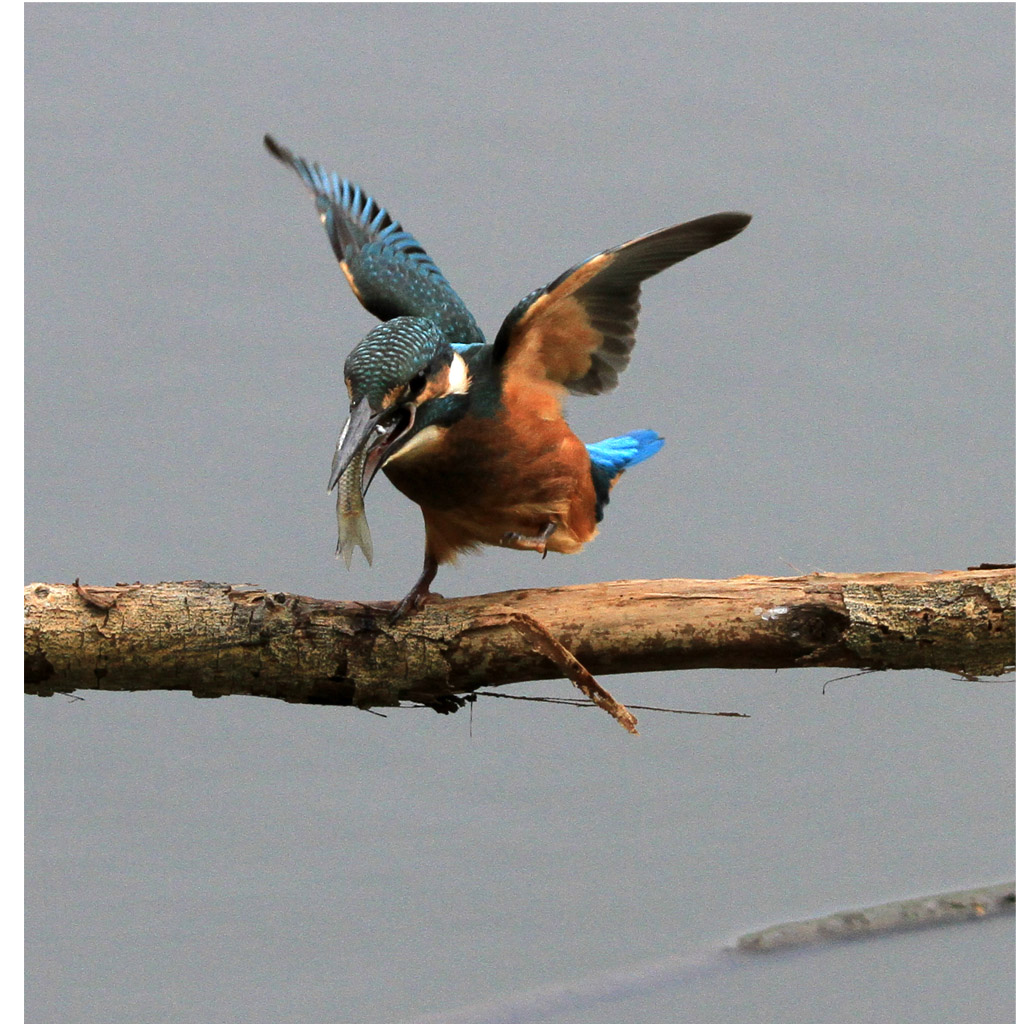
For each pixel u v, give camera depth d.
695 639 8.38
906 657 8.41
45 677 8.68
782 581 8.51
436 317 10.52
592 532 10.00
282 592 8.77
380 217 11.52
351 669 8.64
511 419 9.00
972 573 8.41
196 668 8.65
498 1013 8.55
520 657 8.47
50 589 8.60
